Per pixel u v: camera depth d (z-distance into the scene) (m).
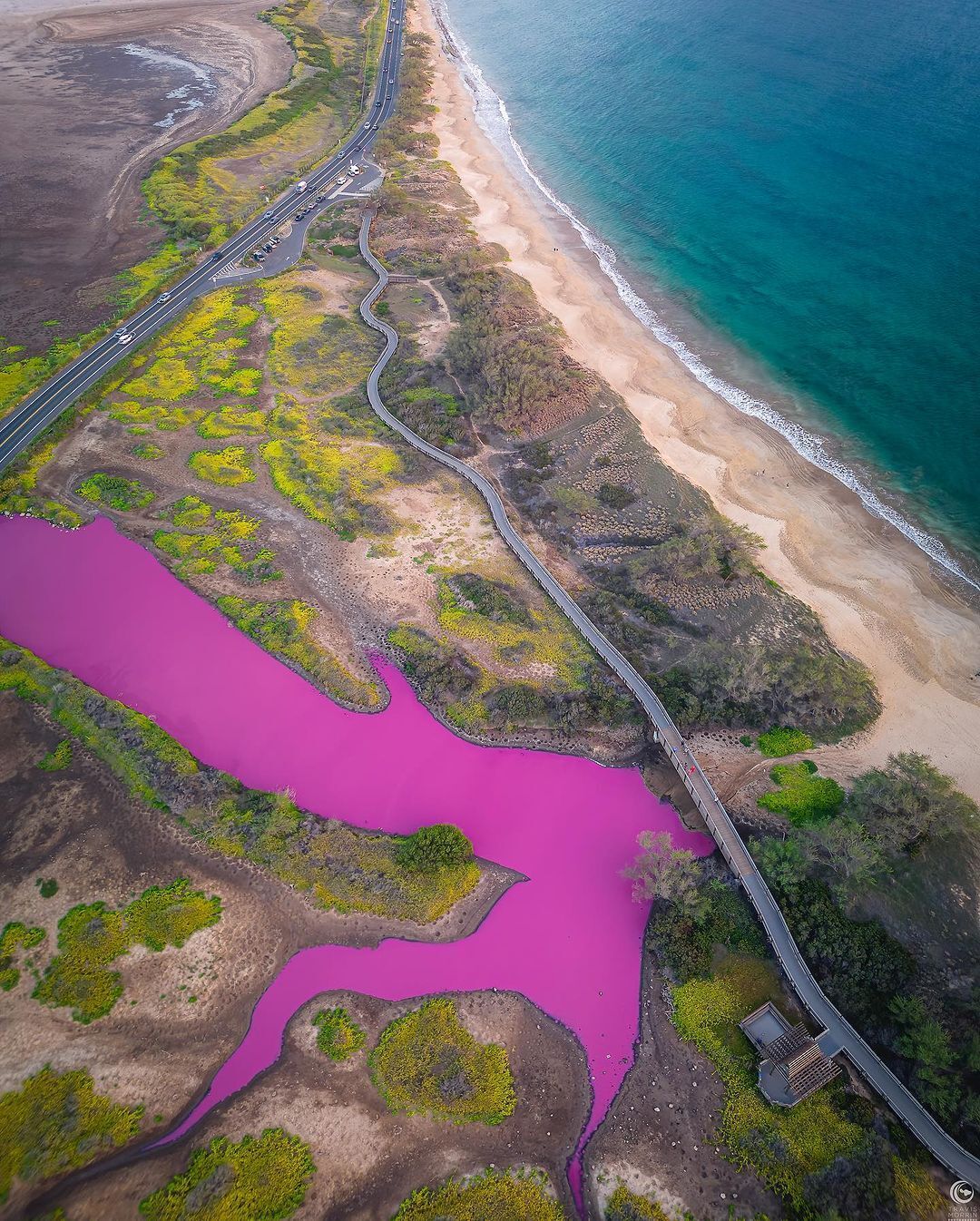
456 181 152.25
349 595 78.75
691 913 55.44
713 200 140.38
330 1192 45.25
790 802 61.88
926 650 74.69
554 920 57.06
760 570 81.56
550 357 105.62
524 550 81.56
